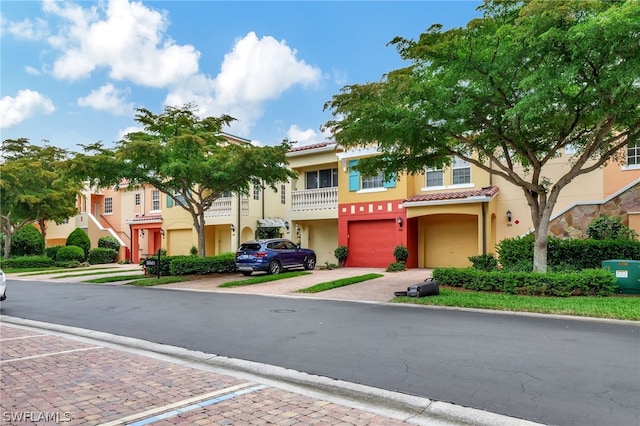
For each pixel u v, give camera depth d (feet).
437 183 69.56
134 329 29.60
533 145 44.93
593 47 29.25
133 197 115.03
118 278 66.18
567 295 37.63
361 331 27.53
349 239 76.33
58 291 52.49
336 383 18.10
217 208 89.35
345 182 76.38
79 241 104.37
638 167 54.60
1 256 102.32
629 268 37.86
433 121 38.75
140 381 18.63
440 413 15.05
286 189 98.68
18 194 89.10
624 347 22.71
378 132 39.01
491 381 17.84
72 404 15.87
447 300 37.14
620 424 13.76
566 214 54.70
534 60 32.58
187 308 37.99
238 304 39.93
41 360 22.02
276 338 26.13
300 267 73.36
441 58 35.42
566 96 34.45
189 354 23.26
